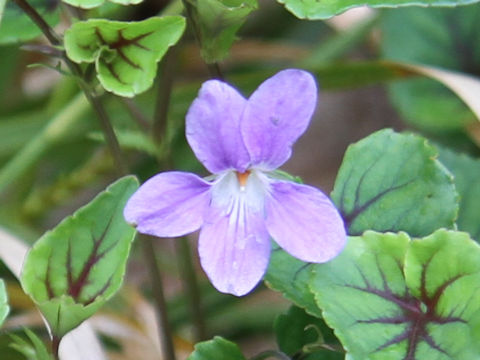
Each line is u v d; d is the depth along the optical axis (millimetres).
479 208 164
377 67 200
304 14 140
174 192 130
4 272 196
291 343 150
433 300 133
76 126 210
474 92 180
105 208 138
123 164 153
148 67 136
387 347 131
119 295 189
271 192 135
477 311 130
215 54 144
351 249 135
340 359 148
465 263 131
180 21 135
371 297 134
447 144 210
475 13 200
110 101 208
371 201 145
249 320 206
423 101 204
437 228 143
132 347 183
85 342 162
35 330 185
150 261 160
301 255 132
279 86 131
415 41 203
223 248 133
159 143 164
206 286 208
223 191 135
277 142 133
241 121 132
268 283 143
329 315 132
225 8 137
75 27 136
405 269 132
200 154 132
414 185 144
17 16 161
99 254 138
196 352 140
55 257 138
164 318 163
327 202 132
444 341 130
